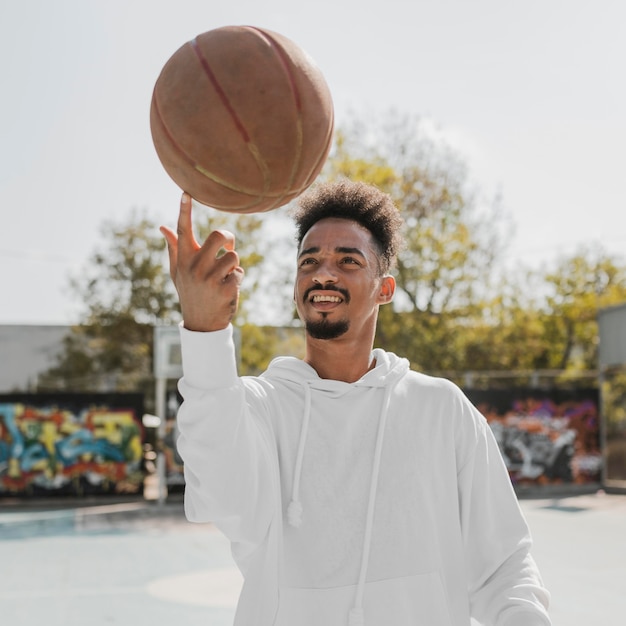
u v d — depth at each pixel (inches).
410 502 79.1
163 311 959.0
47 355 985.5
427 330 874.1
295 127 71.2
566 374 716.0
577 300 1122.7
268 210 76.4
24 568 358.6
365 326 85.4
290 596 75.5
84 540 447.2
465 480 84.4
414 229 872.9
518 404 705.6
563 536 439.8
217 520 73.4
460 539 82.0
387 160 887.7
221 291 68.5
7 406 642.2
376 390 83.9
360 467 79.8
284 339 884.0
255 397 80.4
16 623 259.6
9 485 636.7
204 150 70.4
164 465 628.4
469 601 83.9
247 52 70.7
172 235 71.5
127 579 330.6
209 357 69.2
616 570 337.7
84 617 266.4
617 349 685.3
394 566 76.6
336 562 76.2
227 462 70.2
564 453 708.0
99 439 649.0
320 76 74.2
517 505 87.0
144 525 514.3
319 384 82.6
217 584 318.3
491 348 933.2
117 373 984.3
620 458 701.9
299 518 76.7
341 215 86.4
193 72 70.5
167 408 638.5
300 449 79.5
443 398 84.8
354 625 73.7
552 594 292.5
